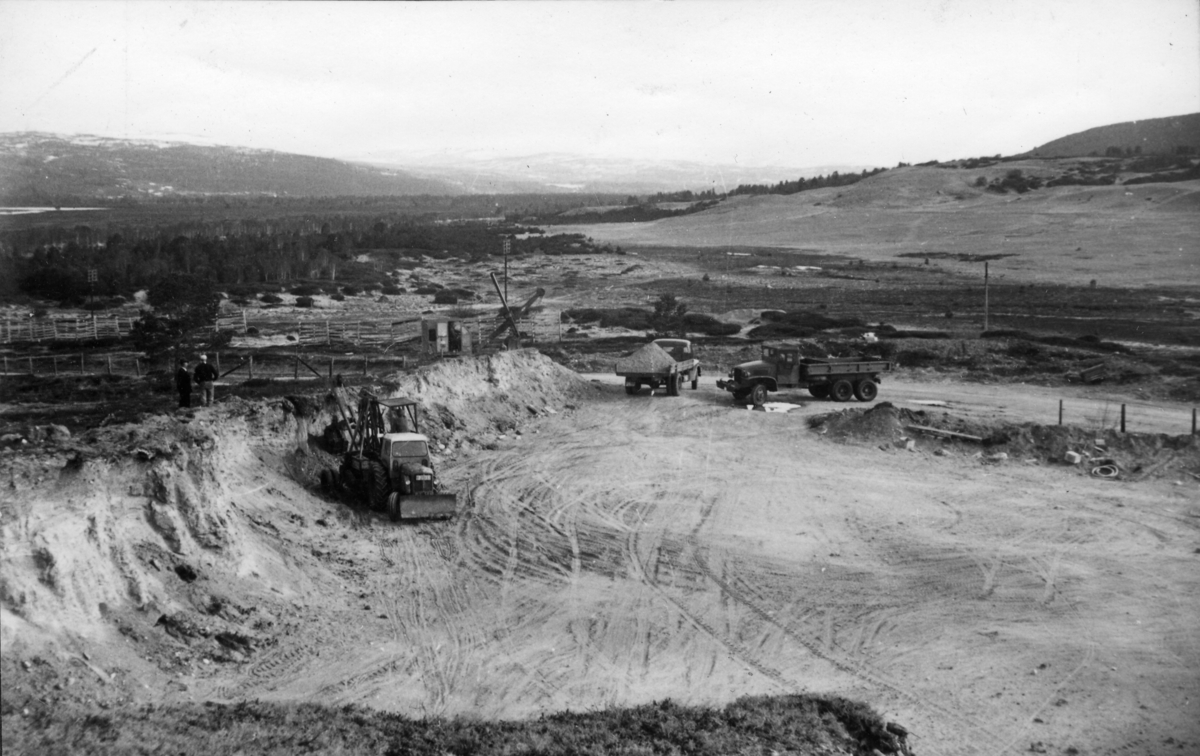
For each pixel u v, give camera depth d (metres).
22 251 90.00
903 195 179.12
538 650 16.64
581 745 12.85
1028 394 40.25
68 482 16.23
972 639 17.27
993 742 13.84
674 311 65.38
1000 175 188.62
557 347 53.59
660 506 25.11
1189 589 19.31
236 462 21.89
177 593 16.58
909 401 38.88
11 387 33.00
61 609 14.70
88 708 13.12
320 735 12.70
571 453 30.83
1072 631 17.55
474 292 82.81
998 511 24.52
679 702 14.83
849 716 14.16
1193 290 81.44
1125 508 24.61
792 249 134.75
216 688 14.52
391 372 35.91
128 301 65.06
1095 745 13.78
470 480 27.27
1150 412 35.31
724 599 19.08
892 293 83.94
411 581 19.59
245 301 68.31
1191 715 14.59
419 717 14.05
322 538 21.05
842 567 20.81
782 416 36.53
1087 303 73.12
